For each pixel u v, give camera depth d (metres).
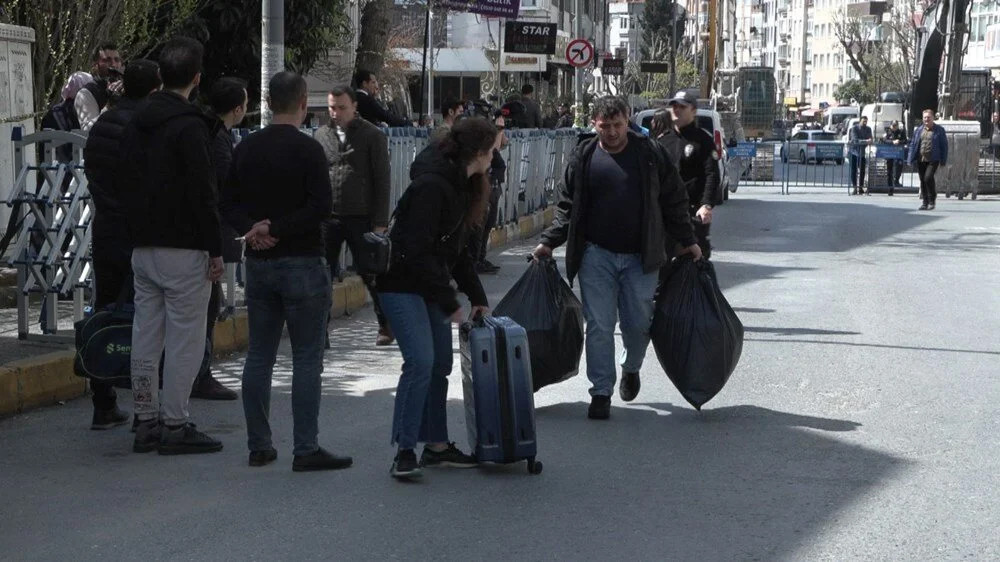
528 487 6.95
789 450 7.74
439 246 7.00
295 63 19.92
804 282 15.56
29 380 8.73
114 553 5.87
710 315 8.69
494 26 46.53
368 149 10.83
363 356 10.76
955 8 37.06
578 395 9.37
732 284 15.38
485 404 7.11
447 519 6.38
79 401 9.09
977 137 31.67
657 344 8.76
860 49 100.19
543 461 7.51
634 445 7.88
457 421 8.50
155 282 7.48
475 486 6.96
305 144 7.00
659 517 6.41
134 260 7.53
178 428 7.61
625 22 129.25
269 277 7.05
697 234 10.85
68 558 5.81
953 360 10.59
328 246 10.91
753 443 7.92
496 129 7.01
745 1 195.25
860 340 11.52
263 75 12.95
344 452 7.66
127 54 15.40
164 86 7.46
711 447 7.83
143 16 15.36
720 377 8.68
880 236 21.58
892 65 101.56
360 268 6.82
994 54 87.12
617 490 6.89
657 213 8.62
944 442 7.93
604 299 8.63
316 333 7.16
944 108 37.66
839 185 37.84
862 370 10.18
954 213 26.75
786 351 10.98
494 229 19.77
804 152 49.19
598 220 8.65
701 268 8.80
